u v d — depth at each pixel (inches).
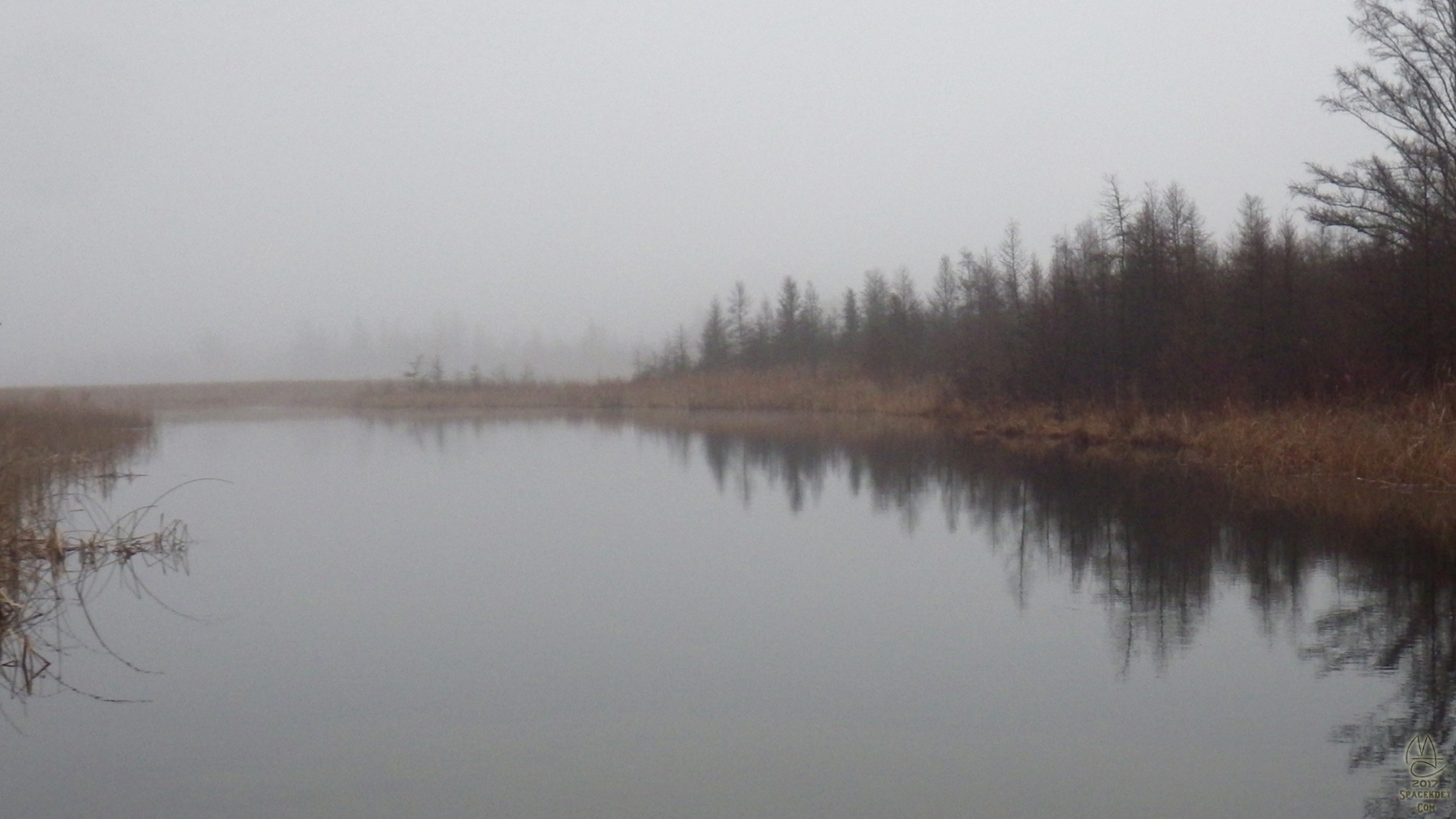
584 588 417.7
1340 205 927.7
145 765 239.5
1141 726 250.5
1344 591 376.2
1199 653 307.6
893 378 1807.3
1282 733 243.0
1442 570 406.9
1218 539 481.4
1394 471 633.6
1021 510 590.2
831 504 636.7
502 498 692.1
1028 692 277.9
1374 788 213.5
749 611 373.7
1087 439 1002.7
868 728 253.8
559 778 227.1
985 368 1336.1
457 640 342.3
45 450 756.6
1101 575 418.6
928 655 314.3
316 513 636.7
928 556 467.2
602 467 880.3
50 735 260.5
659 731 255.0
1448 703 259.0
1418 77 874.1
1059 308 1197.1
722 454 981.2
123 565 477.7
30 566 451.8
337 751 246.4
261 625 366.6
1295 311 955.3
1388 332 847.7
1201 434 850.1
